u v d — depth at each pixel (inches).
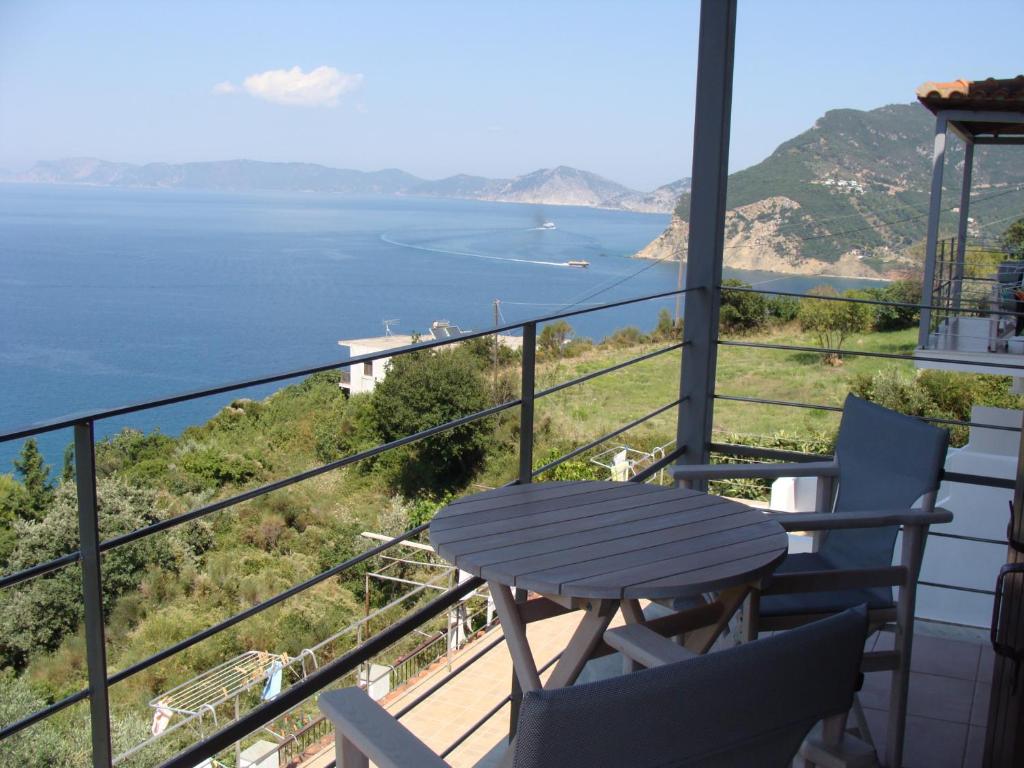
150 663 55.0
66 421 48.6
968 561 168.4
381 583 634.8
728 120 114.7
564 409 805.9
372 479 841.5
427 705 278.7
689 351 119.4
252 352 2244.1
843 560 88.1
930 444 79.2
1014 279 287.4
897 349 396.8
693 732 38.2
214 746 60.1
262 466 822.5
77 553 51.3
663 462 112.6
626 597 58.7
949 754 88.8
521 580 60.4
